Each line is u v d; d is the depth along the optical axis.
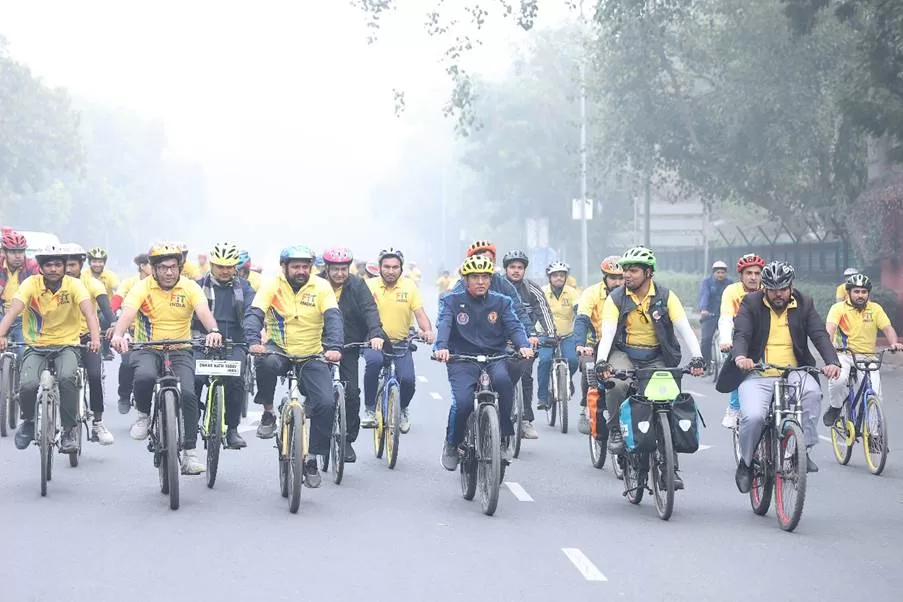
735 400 13.83
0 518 10.76
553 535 10.16
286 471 11.74
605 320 11.38
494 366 11.55
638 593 8.27
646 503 11.75
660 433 10.86
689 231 43.66
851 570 8.97
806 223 42.03
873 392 13.68
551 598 8.13
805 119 37.66
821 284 35.94
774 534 10.25
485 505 11.09
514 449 14.83
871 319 14.05
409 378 14.09
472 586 8.43
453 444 11.72
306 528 10.38
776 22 36.72
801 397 10.70
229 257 13.95
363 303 13.30
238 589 8.31
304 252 11.68
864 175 33.62
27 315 12.44
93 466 13.70
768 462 10.92
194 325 14.10
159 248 11.59
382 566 9.02
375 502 11.65
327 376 11.87
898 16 26.25
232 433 12.55
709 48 39.72
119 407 17.67
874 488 12.63
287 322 11.84
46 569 8.86
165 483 11.84
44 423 11.86
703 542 9.92
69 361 12.40
